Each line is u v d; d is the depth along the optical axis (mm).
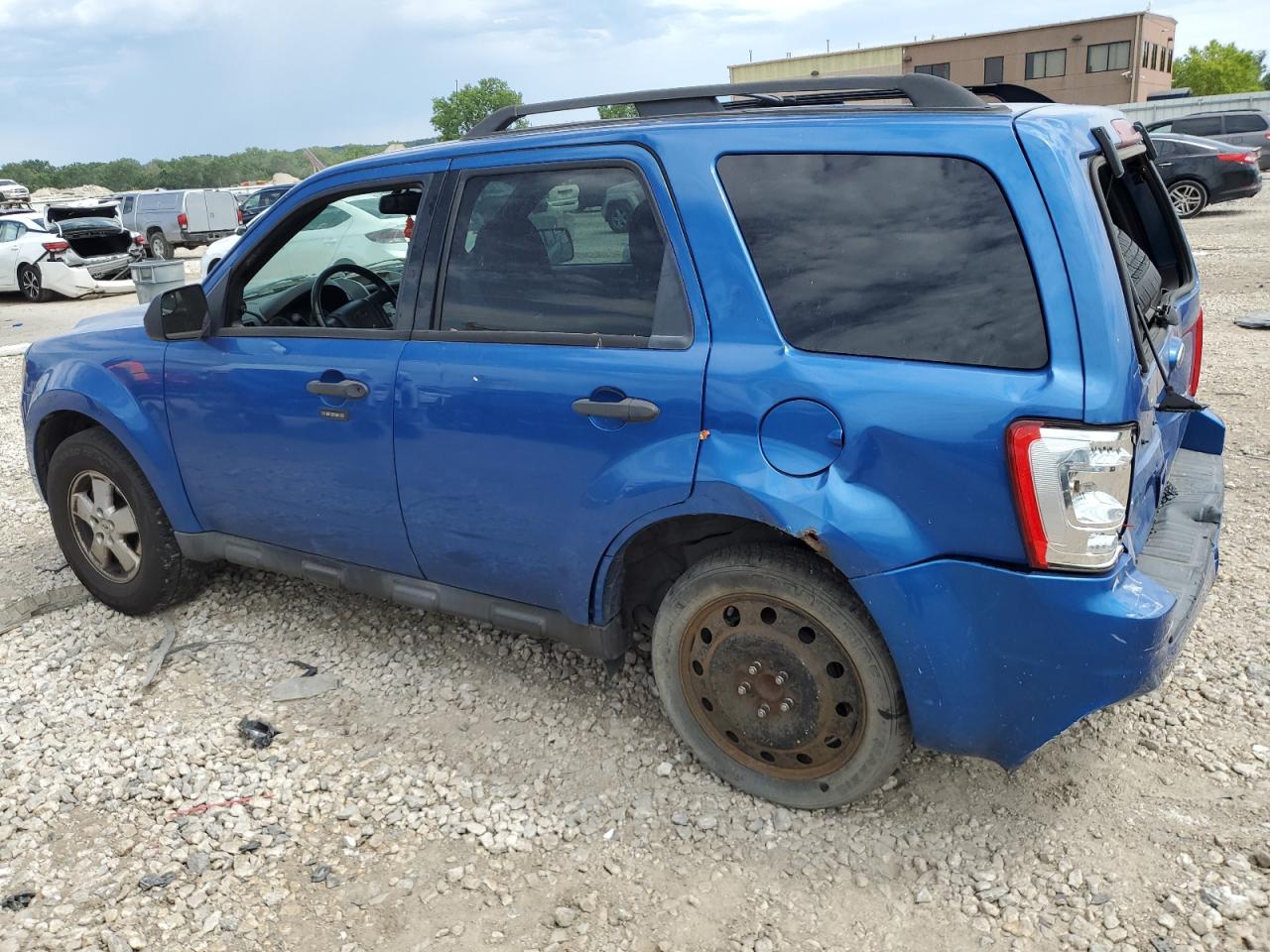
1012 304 2244
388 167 3229
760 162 2562
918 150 2373
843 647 2547
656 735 3176
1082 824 2680
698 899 2512
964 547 2322
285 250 3637
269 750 3195
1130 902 2406
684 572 2967
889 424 2328
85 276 17297
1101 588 2244
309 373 3289
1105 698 2301
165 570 3994
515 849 2715
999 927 2375
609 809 2850
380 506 3258
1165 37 50688
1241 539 4387
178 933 2463
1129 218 3084
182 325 3537
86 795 3006
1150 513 2730
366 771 3080
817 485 2410
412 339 3119
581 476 2779
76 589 4430
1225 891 2406
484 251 2992
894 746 2578
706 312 2590
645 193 2697
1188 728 3061
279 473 3469
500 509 2982
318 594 4250
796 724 2705
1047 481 2186
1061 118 2404
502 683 3516
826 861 2619
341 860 2707
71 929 2479
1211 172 17656
